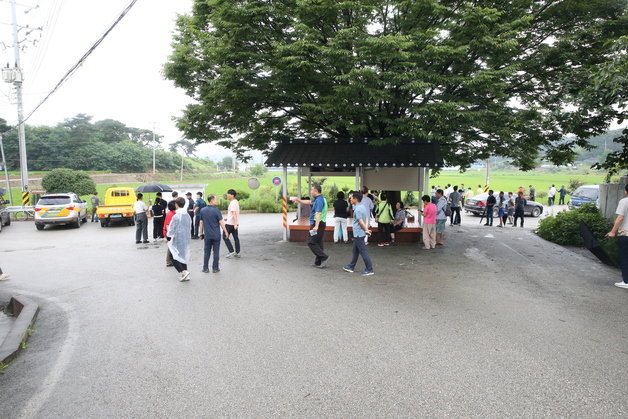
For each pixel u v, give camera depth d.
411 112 12.42
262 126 15.79
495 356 4.87
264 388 4.16
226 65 12.04
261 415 3.68
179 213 8.72
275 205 29.08
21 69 25.75
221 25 11.98
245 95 12.40
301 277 9.05
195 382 4.32
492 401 3.87
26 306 7.04
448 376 4.37
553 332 5.64
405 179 14.76
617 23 12.14
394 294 7.64
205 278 9.05
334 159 13.48
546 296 7.46
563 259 11.05
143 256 12.13
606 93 9.06
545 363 4.68
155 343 5.40
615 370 4.50
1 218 21.28
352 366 4.64
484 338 5.43
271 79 12.52
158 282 8.78
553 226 14.58
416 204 30.06
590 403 3.83
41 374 4.60
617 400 3.88
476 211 26.44
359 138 14.31
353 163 13.26
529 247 13.09
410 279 8.84
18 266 10.97
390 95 12.02
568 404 3.81
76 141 99.12
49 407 3.88
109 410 3.81
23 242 15.76
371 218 15.54
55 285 8.81
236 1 12.09
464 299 7.29
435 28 12.64
